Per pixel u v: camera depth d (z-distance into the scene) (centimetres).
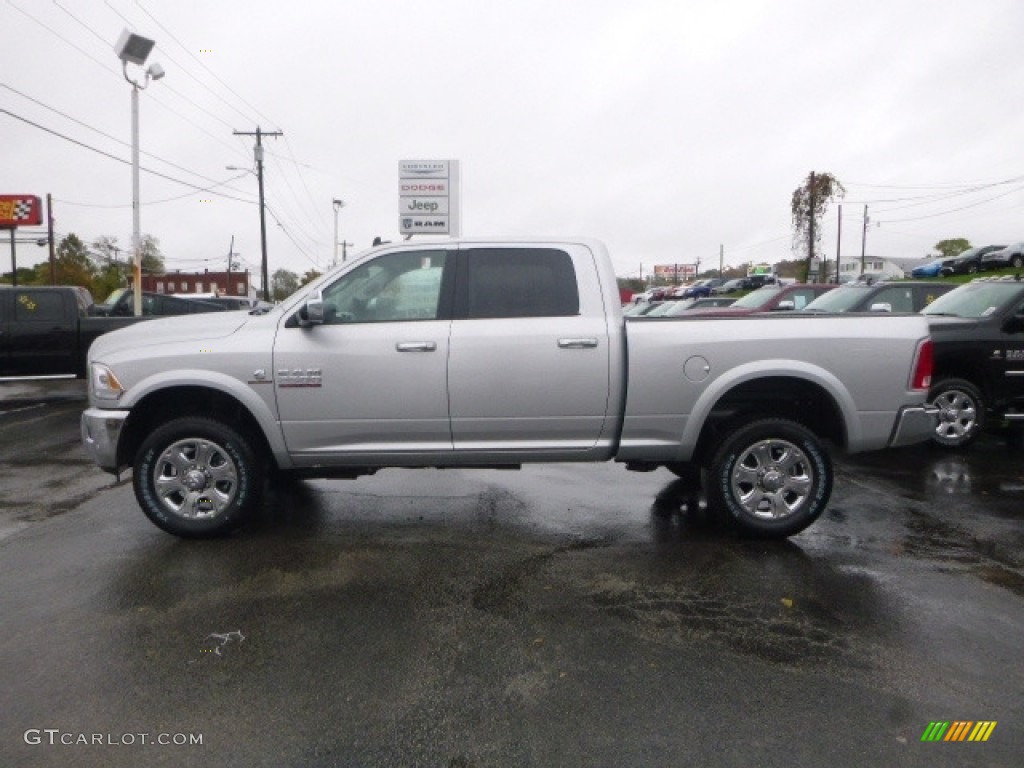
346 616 371
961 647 339
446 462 485
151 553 460
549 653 333
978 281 838
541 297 477
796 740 270
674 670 318
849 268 9694
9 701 296
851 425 477
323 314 451
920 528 510
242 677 312
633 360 469
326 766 256
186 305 1925
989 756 262
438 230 1730
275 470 520
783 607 381
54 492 607
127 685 307
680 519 532
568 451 481
